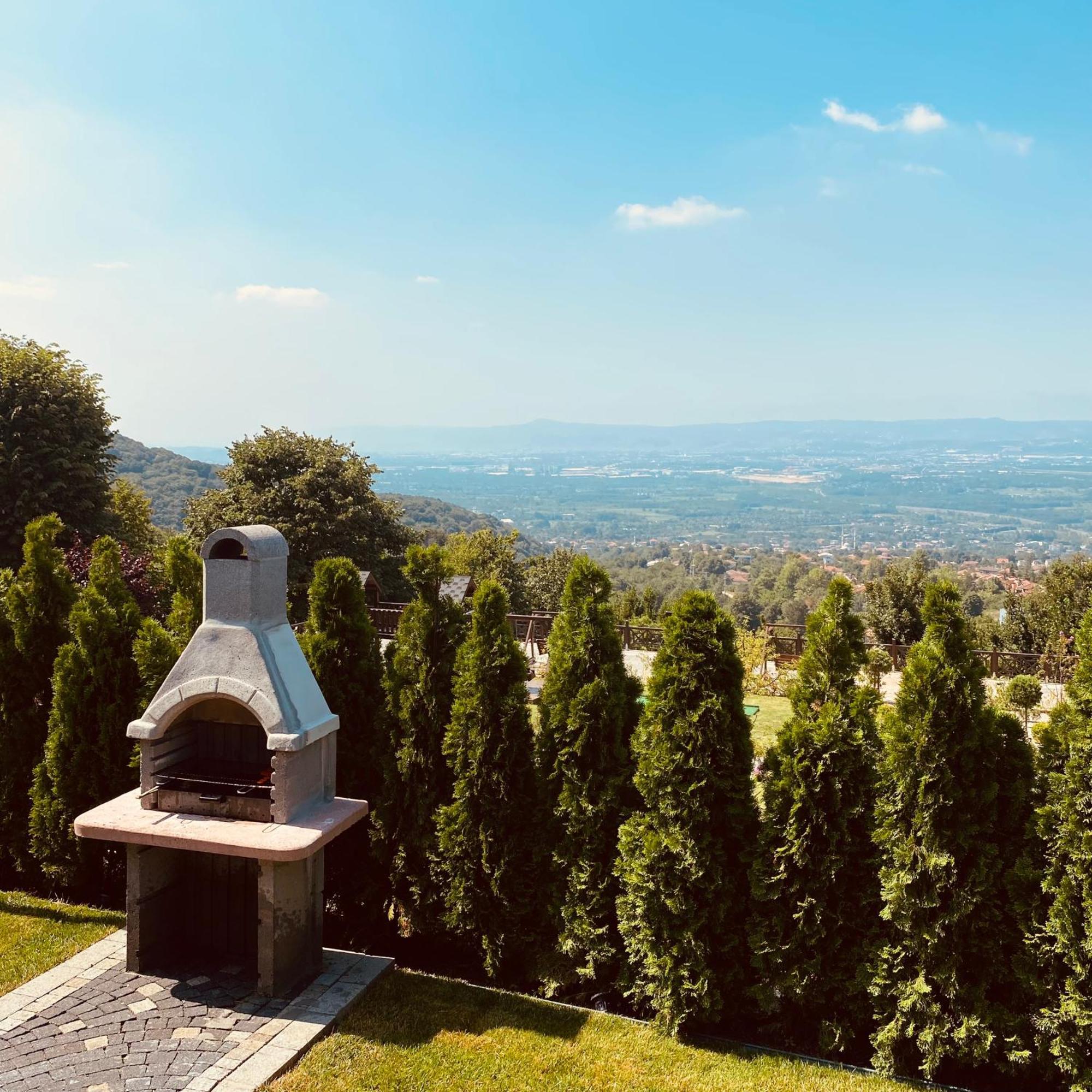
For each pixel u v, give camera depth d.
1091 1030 5.61
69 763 8.41
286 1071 5.86
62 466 27.53
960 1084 6.11
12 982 6.89
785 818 6.51
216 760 7.59
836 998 6.41
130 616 8.75
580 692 7.16
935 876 6.02
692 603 6.79
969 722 6.09
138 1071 5.73
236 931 7.45
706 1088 5.84
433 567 7.88
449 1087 5.77
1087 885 5.63
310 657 8.16
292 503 37.03
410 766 7.75
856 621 6.68
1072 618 28.12
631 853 6.80
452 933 7.67
